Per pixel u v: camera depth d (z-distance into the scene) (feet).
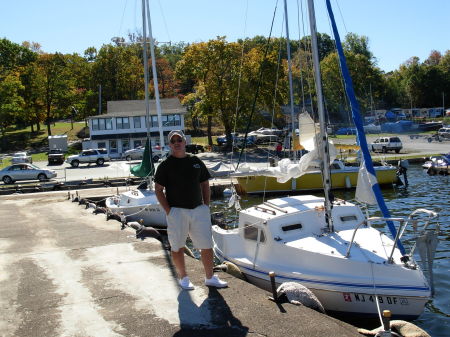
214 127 272.51
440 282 36.22
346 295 26.73
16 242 38.24
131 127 205.77
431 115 317.42
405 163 94.99
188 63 189.16
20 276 27.20
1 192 97.55
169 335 18.15
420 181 101.09
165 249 33.78
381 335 18.49
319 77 30.68
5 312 21.12
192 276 25.66
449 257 42.78
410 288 25.62
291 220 31.50
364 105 234.58
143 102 221.66
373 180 30.60
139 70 294.66
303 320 19.45
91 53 359.25
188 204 21.25
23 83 267.18
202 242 22.17
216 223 51.55
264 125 181.78
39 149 233.96
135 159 180.04
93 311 20.94
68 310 21.17
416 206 72.23
